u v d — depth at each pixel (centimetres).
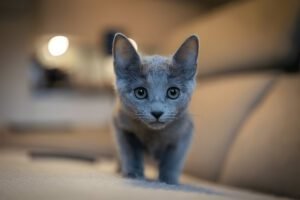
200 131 56
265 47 56
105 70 92
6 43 89
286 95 47
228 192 35
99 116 94
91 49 93
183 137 38
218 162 50
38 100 91
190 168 55
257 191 42
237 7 66
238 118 52
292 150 40
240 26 62
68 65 93
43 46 90
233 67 61
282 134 42
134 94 36
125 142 39
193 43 36
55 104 92
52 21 90
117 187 27
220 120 54
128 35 92
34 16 89
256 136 46
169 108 35
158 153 39
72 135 78
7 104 89
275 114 46
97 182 28
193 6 95
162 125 35
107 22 92
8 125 87
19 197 22
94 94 94
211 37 66
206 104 59
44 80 92
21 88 90
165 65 36
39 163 49
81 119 93
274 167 41
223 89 58
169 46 74
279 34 54
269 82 52
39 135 78
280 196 39
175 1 95
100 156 68
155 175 46
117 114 39
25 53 89
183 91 36
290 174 39
